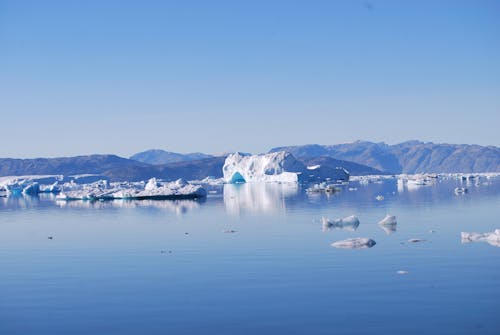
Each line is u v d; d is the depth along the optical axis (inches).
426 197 2802.7
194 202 2906.0
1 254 1207.6
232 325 662.5
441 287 790.5
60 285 879.1
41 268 1023.0
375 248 1120.2
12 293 835.4
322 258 1025.5
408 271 893.8
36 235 1566.2
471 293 757.3
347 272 900.0
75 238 1460.4
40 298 804.0
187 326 665.0
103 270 988.6
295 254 1078.4
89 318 705.6
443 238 1236.5
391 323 648.4
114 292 826.2
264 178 6382.9
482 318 656.4
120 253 1172.5
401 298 741.9
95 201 3304.6
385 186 4579.2
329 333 624.7
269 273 913.5
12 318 713.6
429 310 689.6
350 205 2367.1
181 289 831.1
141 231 1576.0
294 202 2669.8
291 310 708.7
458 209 2017.7
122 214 2222.0
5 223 2004.2
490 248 1082.1
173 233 1499.8
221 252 1137.4
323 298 754.8
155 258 1096.2
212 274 923.4
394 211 2000.5
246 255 1089.4
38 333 657.6
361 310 697.6
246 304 741.3
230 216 1980.8
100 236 1486.2
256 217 1909.4
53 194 5004.9
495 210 1946.4
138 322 684.7
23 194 5034.5
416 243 1172.5
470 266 920.9
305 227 1536.7
